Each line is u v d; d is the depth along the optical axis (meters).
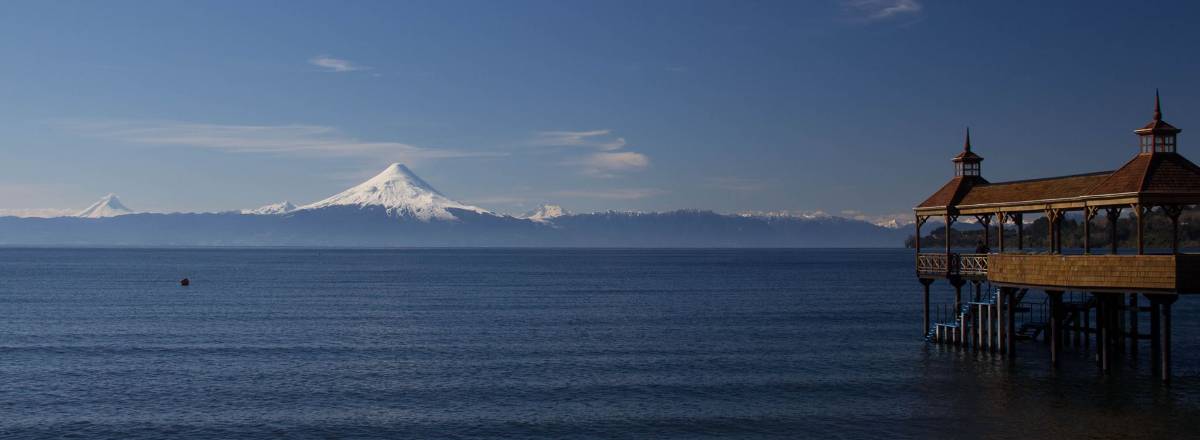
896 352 58.66
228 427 39.66
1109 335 49.47
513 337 67.69
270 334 69.38
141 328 73.06
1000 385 47.28
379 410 42.72
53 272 179.38
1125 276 42.25
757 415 41.62
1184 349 59.19
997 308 55.56
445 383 48.94
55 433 38.66
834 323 76.94
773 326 74.81
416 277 164.38
